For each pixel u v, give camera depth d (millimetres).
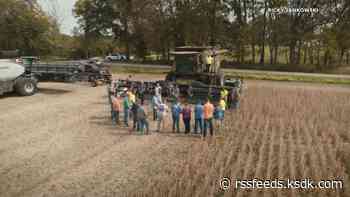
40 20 41906
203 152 13516
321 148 13523
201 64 23547
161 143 14812
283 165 12211
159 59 57500
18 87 24188
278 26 43000
